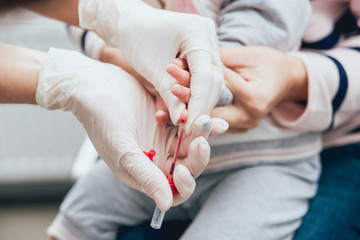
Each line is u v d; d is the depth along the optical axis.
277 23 0.78
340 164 0.89
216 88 0.59
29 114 1.61
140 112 0.64
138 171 0.56
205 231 0.73
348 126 0.89
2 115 1.59
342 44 0.91
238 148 0.79
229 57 0.74
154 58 0.62
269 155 0.80
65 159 1.71
